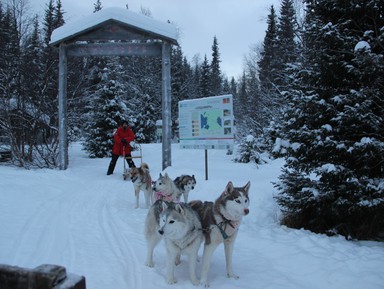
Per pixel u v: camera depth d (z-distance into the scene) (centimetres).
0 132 1406
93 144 1928
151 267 457
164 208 415
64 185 1051
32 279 194
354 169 590
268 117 2064
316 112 592
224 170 1210
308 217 657
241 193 420
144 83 3328
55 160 1401
